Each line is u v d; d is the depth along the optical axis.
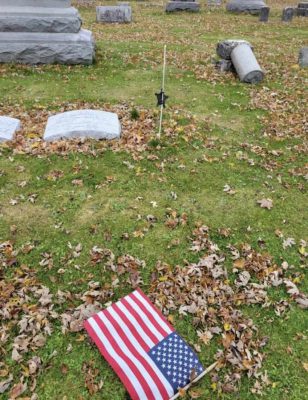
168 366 1.43
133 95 3.62
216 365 1.47
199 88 3.82
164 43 5.35
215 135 2.98
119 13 6.67
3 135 2.76
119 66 4.30
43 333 1.58
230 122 3.20
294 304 1.73
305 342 1.58
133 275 1.82
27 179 2.42
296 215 2.23
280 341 1.58
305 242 2.04
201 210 2.22
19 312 1.65
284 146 2.89
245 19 7.27
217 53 4.42
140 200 2.27
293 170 2.61
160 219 2.14
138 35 5.81
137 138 2.82
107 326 1.55
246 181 2.48
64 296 1.72
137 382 1.37
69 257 1.91
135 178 2.45
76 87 3.74
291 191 2.42
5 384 1.39
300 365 1.50
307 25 6.87
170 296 1.72
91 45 4.21
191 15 7.53
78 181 2.40
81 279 1.80
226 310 1.68
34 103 3.41
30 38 4.09
